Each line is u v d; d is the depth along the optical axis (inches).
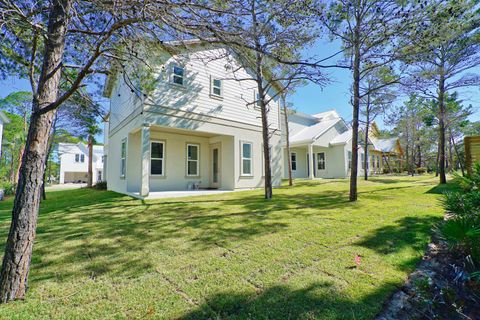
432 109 490.6
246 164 446.6
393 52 239.8
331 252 125.6
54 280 99.8
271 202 287.6
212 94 403.9
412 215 199.2
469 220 112.8
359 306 80.1
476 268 106.2
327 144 735.1
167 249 134.5
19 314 77.5
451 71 361.7
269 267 110.0
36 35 113.7
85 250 134.0
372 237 147.1
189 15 113.4
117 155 472.7
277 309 79.0
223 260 118.6
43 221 206.2
